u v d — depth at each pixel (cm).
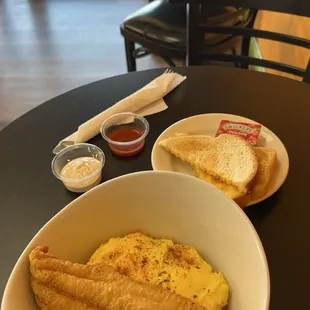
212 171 83
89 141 98
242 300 53
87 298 49
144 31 186
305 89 107
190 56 139
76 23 314
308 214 78
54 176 90
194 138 91
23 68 270
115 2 338
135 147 93
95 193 59
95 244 63
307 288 66
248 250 53
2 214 82
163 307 47
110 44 289
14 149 97
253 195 79
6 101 244
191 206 60
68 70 266
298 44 126
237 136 89
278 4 121
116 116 100
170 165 90
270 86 109
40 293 50
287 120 99
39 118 105
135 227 64
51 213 82
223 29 131
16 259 73
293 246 72
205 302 54
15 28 312
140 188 61
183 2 128
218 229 59
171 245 62
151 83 110
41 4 341
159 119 103
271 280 67
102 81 115
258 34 129
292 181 84
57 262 52
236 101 105
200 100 107
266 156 85
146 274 57
